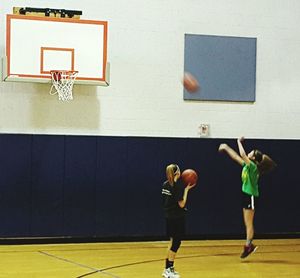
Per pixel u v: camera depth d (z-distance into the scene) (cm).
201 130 1359
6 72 1187
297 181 1398
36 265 1016
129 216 1311
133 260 1076
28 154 1251
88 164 1285
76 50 1219
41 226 1260
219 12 1372
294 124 1410
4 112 1252
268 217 1386
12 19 1189
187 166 1339
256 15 1392
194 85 1260
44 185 1260
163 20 1341
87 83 1226
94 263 1041
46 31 1205
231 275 954
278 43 1404
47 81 1207
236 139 1367
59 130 1282
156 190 1324
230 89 1375
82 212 1284
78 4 1295
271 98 1400
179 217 919
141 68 1329
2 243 1240
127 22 1321
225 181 1361
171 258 923
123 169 1305
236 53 1379
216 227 1358
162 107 1340
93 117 1302
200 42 1359
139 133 1328
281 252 1190
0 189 1236
